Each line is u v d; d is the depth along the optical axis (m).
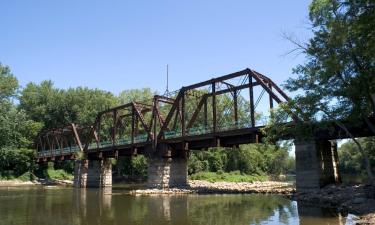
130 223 22.12
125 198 39.66
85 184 66.25
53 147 90.12
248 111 87.94
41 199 39.09
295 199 33.22
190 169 86.06
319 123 30.98
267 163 111.94
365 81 27.17
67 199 38.97
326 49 28.84
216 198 38.09
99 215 25.75
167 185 49.50
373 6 21.12
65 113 101.50
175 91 52.53
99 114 67.62
